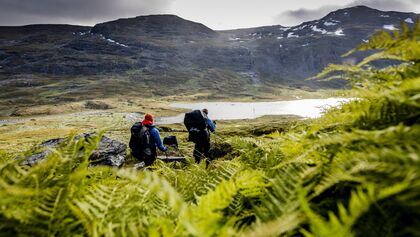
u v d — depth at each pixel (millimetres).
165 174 3611
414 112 1278
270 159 2297
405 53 1367
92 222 1287
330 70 1686
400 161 920
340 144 1364
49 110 189250
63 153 1472
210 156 13859
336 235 736
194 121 13906
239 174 2018
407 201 926
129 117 131750
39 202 1247
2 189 1117
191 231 932
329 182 1182
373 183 1018
